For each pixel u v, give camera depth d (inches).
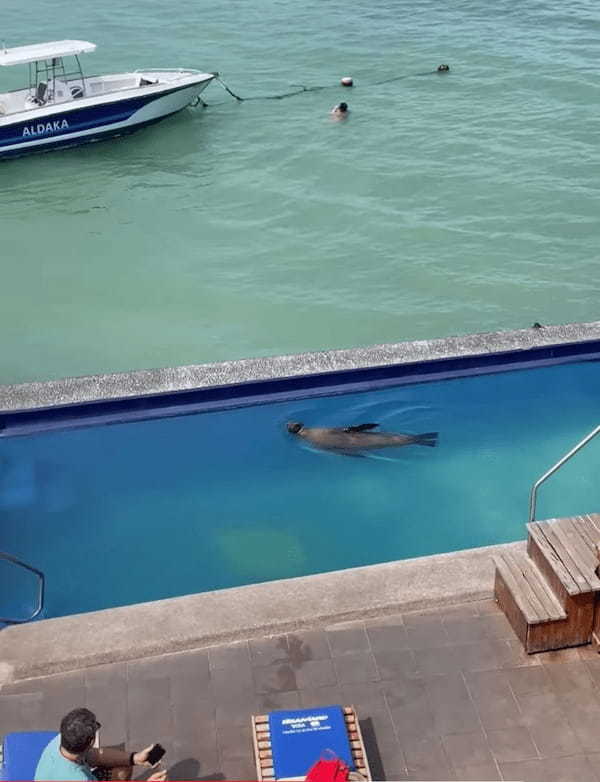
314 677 239.5
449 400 401.1
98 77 872.3
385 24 1087.0
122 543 335.3
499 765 217.2
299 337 546.9
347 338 545.0
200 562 327.3
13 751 198.7
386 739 224.1
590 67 927.7
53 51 815.1
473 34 1038.4
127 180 756.0
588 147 764.6
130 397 388.8
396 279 603.8
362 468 366.9
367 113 852.6
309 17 1115.3
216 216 694.5
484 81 908.0
